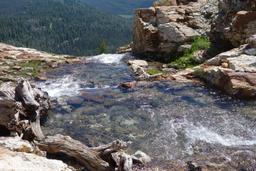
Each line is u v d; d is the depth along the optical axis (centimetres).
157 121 1472
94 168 1101
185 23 2781
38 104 1419
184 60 2420
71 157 1142
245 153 1175
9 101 1238
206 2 2977
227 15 2462
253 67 1845
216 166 1083
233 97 1722
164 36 2705
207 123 1435
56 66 2494
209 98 1720
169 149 1245
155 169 1095
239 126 1399
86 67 2491
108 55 2959
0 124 1245
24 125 1298
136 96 1784
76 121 1510
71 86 2031
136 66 2403
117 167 1092
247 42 2102
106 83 2073
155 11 2923
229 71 1811
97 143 1309
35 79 2166
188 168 1099
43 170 647
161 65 2525
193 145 1262
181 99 1716
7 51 2875
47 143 1150
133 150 1243
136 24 2988
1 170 608
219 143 1269
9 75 2188
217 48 2450
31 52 2920
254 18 2227
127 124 1461
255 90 1689
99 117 1540
